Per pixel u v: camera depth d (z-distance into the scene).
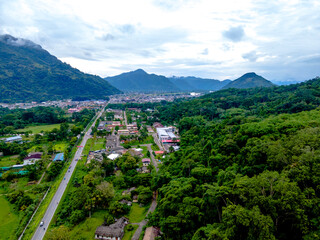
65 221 79.75
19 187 106.69
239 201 50.66
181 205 64.25
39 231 74.38
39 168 122.19
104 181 99.75
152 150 163.62
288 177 50.38
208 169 78.62
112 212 82.94
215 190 55.34
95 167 117.69
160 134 193.38
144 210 86.75
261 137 83.19
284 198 42.25
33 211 85.75
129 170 116.12
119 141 190.38
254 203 44.25
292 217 42.38
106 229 72.38
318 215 40.75
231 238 41.69
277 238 42.53
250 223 39.94
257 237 38.56
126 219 80.00
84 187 90.00
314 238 37.19
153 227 72.62
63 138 194.12
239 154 82.06
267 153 66.19
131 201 93.00
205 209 58.75
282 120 103.38
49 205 89.69
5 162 137.00
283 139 74.81
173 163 110.56
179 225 59.78
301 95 186.25
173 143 176.75
